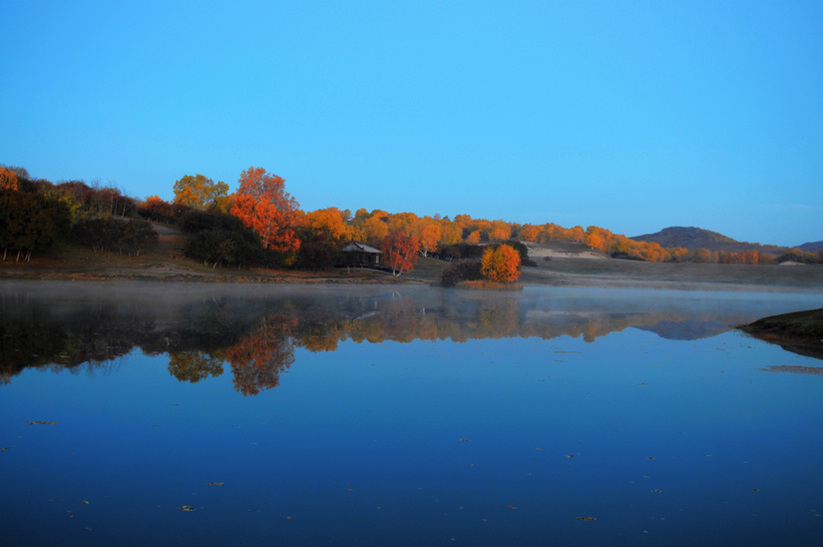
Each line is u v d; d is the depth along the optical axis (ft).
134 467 26.53
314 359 54.19
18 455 27.73
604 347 66.08
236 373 46.83
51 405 36.35
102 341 60.29
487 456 28.94
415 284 240.94
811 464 28.45
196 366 49.16
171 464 26.99
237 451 28.89
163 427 32.37
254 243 229.45
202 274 185.68
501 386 44.14
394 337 70.33
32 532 20.22
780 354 62.49
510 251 215.31
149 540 19.77
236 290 158.30
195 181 376.48
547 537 20.54
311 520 21.61
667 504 23.71
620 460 28.71
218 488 24.39
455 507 23.04
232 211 248.11
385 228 478.18
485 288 208.54
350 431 32.40
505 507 23.13
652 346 67.62
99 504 22.66
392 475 26.20
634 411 37.55
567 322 93.50
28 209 156.76
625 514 22.67
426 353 58.85
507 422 34.71
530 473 26.81
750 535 20.89
